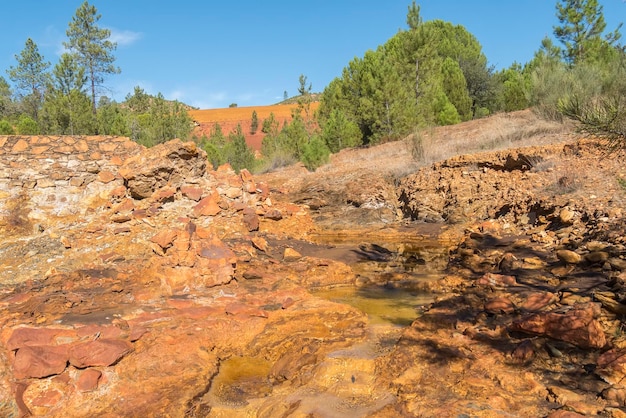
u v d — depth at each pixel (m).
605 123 4.88
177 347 5.10
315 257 9.55
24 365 4.37
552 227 9.41
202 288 7.09
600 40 24.69
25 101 40.53
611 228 7.69
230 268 7.38
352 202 15.77
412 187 15.00
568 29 25.89
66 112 25.69
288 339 5.42
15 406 4.07
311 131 41.75
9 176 10.73
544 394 3.82
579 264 6.77
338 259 9.60
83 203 10.92
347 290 7.60
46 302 6.31
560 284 6.19
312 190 17.69
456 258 8.98
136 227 9.62
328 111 34.25
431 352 4.66
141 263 8.34
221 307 6.28
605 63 19.17
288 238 11.28
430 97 27.25
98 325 5.46
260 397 4.34
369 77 25.94
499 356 4.48
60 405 4.14
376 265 9.15
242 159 26.55
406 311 6.52
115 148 11.75
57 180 10.98
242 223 10.99
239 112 82.25
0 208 10.32
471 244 9.36
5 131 27.28
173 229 9.10
